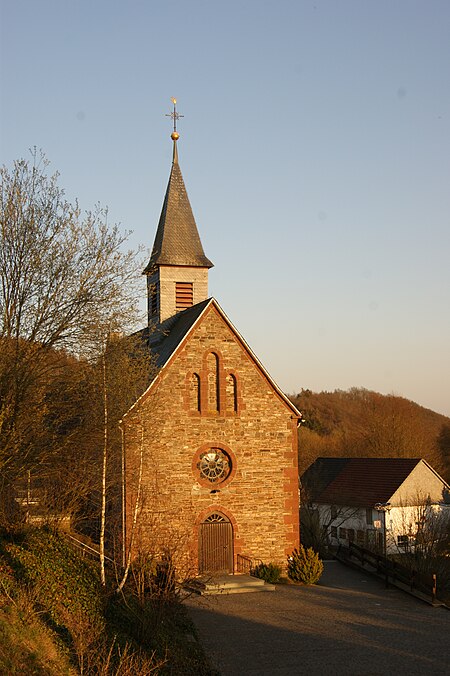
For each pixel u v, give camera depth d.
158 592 21.97
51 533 29.70
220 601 27.58
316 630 23.62
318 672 19.47
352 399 121.38
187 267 36.81
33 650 15.31
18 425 22.39
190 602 27.16
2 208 23.67
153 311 37.75
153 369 28.80
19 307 23.27
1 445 22.02
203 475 31.12
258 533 31.55
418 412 93.88
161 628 21.22
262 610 26.17
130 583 23.30
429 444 73.06
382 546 41.91
